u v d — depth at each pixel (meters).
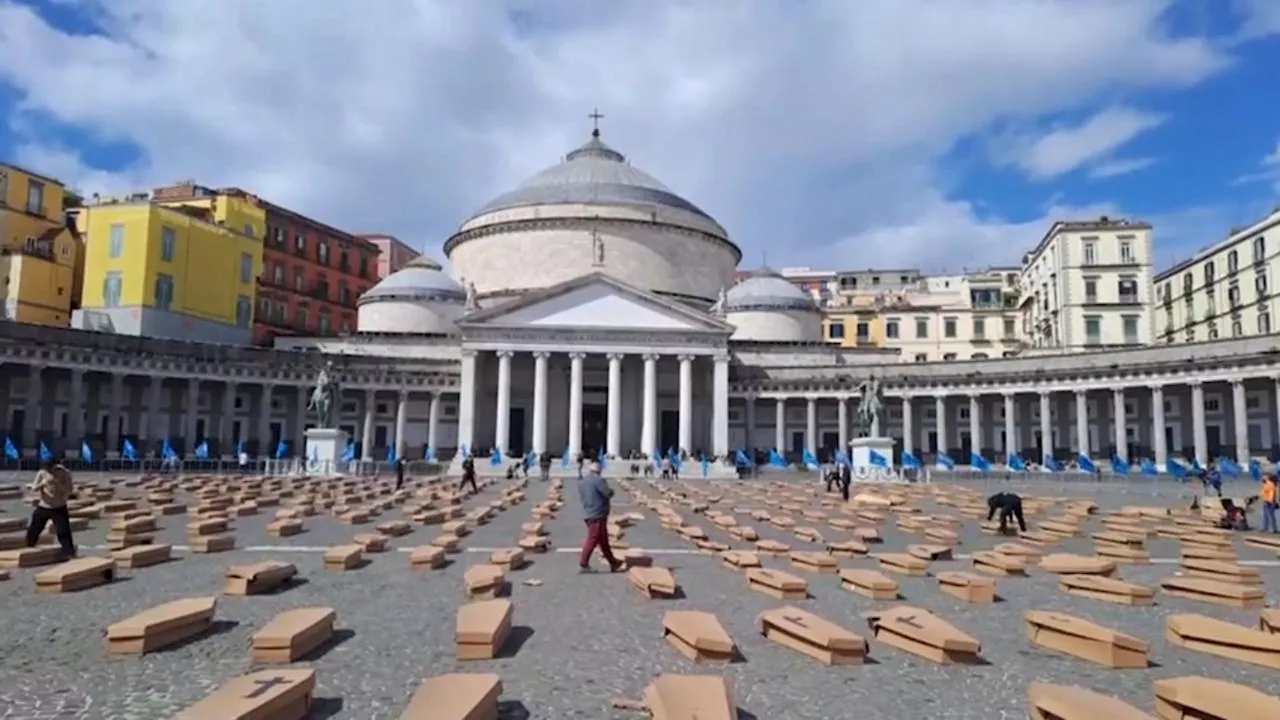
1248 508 36.81
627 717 9.20
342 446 65.88
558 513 34.59
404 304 95.56
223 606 14.55
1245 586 16.45
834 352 95.19
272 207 96.81
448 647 11.96
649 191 101.69
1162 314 109.81
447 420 89.69
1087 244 96.94
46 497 19.30
